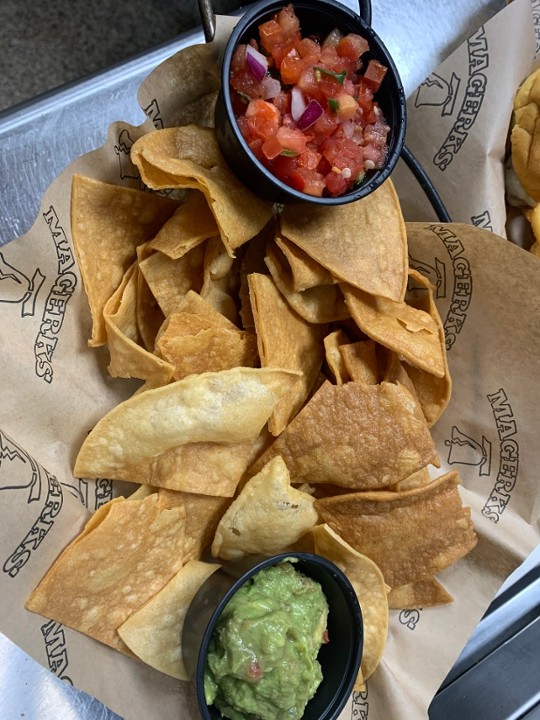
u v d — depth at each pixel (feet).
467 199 1.01
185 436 0.88
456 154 1.01
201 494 0.93
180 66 0.87
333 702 0.91
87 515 0.89
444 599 0.98
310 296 0.96
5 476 0.77
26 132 0.94
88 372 0.92
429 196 0.99
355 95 0.86
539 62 1.03
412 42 1.07
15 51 1.10
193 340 0.89
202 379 0.86
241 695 0.85
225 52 0.81
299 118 0.84
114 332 0.86
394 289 0.92
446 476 0.93
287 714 0.87
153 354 0.90
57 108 0.95
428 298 0.99
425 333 0.95
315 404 0.92
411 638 0.99
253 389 0.88
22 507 0.79
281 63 0.84
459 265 0.98
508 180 1.07
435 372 0.92
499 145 0.99
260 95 0.84
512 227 1.11
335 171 0.85
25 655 0.88
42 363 0.88
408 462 0.93
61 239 0.87
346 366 0.96
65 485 0.89
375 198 0.93
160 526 0.88
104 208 0.88
